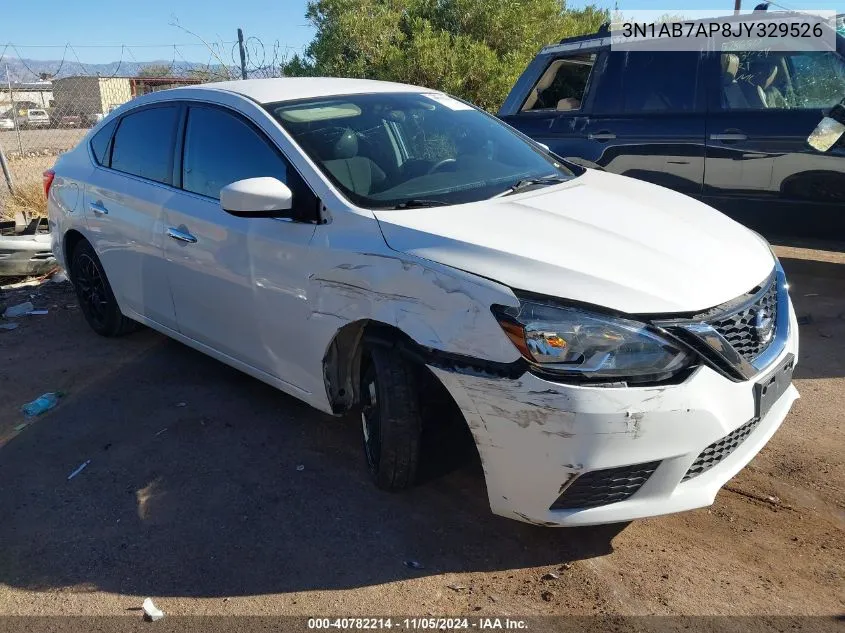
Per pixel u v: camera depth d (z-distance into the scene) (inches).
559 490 101.5
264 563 115.1
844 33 213.8
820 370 174.6
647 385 98.6
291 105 148.8
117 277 187.5
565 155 252.7
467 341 104.3
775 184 218.4
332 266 122.6
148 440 153.0
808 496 125.6
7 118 581.6
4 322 228.5
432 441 122.0
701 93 229.0
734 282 110.7
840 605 101.4
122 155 184.9
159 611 105.7
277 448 147.9
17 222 289.4
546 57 263.1
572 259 106.0
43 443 153.9
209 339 160.6
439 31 443.2
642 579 107.9
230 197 126.6
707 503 106.4
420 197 131.0
